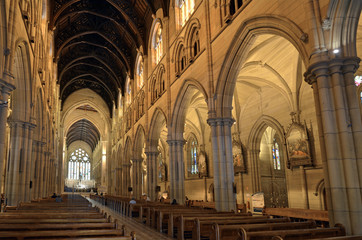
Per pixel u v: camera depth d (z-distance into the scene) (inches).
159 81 1063.6
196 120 1288.1
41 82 807.1
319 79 359.6
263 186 1001.5
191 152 1402.6
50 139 1145.4
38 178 872.9
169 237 454.9
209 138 1234.0
